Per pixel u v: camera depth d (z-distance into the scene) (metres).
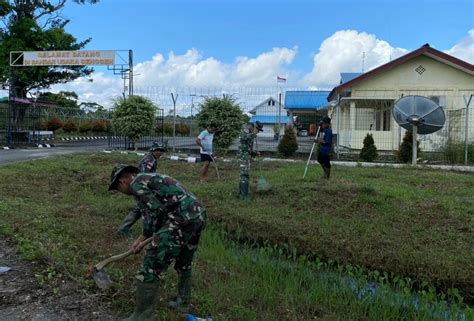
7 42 30.05
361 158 18.16
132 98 20.92
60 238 6.14
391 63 22.03
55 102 45.50
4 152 20.48
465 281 5.63
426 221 7.86
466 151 16.91
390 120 22.45
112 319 4.05
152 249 3.73
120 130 21.22
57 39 31.91
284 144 19.28
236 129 19.05
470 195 10.05
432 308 4.79
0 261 5.27
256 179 11.96
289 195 9.72
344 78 30.09
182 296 4.36
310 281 5.40
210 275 5.33
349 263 6.28
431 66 22.17
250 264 5.93
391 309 4.62
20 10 31.86
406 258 6.16
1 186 10.13
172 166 15.34
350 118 22.61
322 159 11.61
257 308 4.54
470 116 21.45
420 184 11.59
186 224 3.74
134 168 3.91
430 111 15.74
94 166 14.09
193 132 39.97
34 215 7.38
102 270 4.24
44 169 12.93
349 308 4.66
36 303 4.28
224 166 15.70
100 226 7.23
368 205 8.83
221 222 8.05
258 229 7.55
